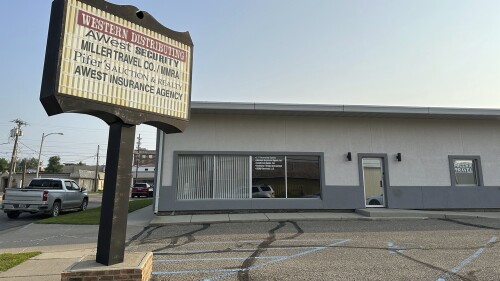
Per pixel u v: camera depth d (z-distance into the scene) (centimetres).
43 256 764
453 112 1456
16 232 1093
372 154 1518
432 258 706
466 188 1531
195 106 1361
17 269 651
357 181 1493
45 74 475
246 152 1468
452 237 935
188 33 629
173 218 1284
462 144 1564
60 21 473
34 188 1634
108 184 519
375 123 1545
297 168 1491
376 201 1498
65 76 465
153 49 572
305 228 1092
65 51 470
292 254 750
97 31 506
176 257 730
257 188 1460
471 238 919
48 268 658
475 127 1586
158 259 713
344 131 1525
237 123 1486
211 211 1415
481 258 702
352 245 839
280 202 1450
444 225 1141
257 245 847
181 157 1452
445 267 637
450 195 1518
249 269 633
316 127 1518
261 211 1441
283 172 1483
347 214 1384
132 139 539
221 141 1464
